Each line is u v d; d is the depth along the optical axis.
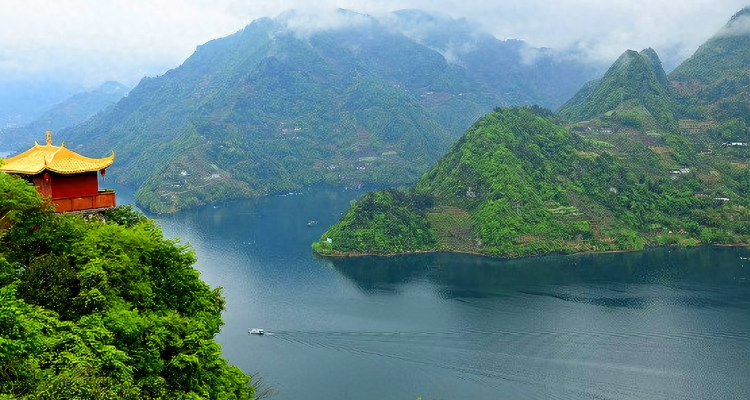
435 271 185.25
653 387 103.25
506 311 143.12
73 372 36.78
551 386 103.88
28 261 48.25
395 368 112.06
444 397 100.62
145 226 60.34
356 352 119.12
